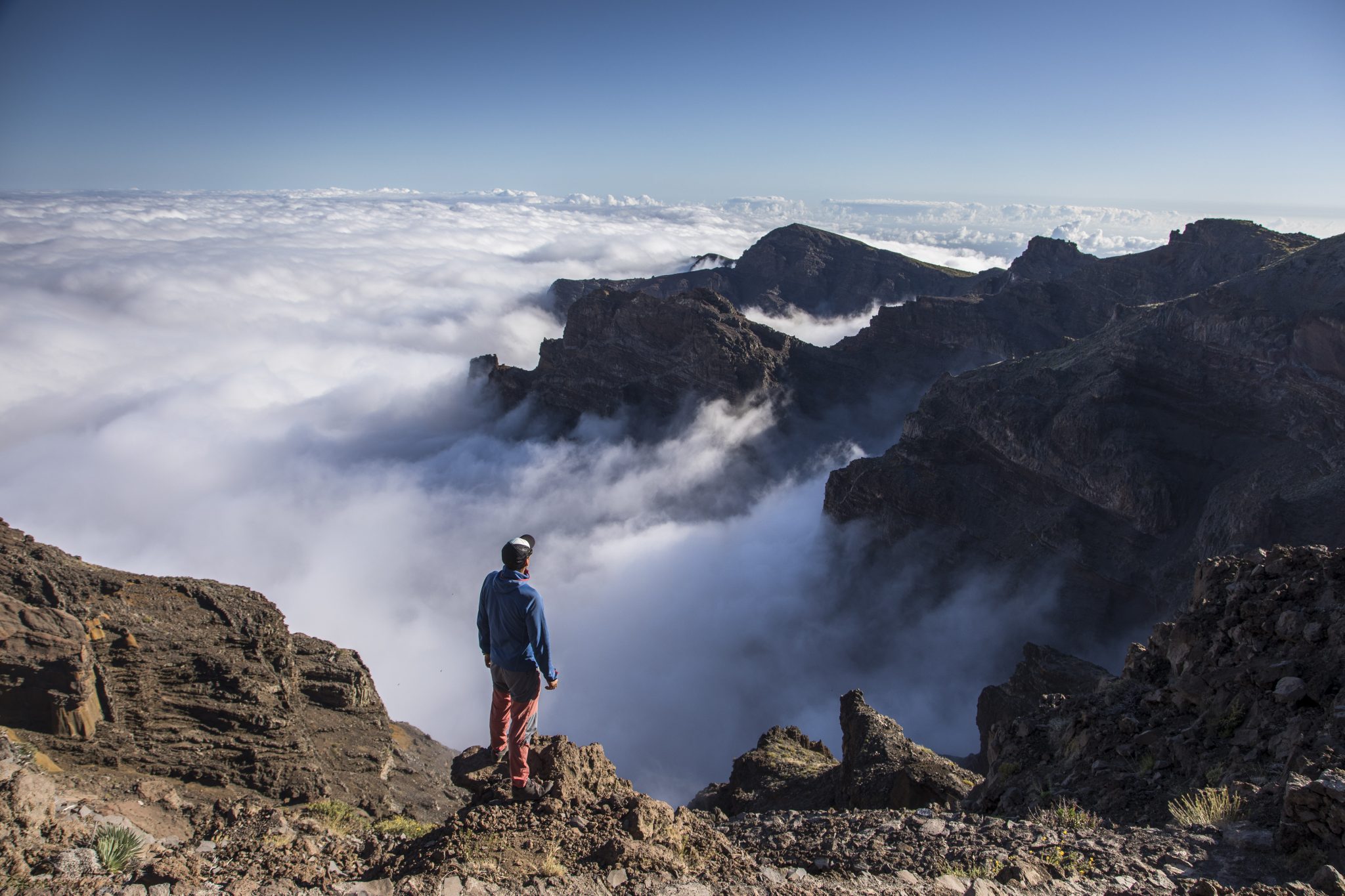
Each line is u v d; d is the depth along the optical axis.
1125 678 13.66
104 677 24.97
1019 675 34.09
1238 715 10.20
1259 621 11.21
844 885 6.65
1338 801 6.58
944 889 6.53
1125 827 8.64
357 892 5.26
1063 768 11.84
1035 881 6.52
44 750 22.94
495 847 5.99
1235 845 7.21
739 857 6.84
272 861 5.97
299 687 33.94
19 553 26.72
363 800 28.59
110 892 4.98
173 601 29.31
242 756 26.78
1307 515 62.22
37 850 5.43
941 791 16.75
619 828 6.60
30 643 23.62
